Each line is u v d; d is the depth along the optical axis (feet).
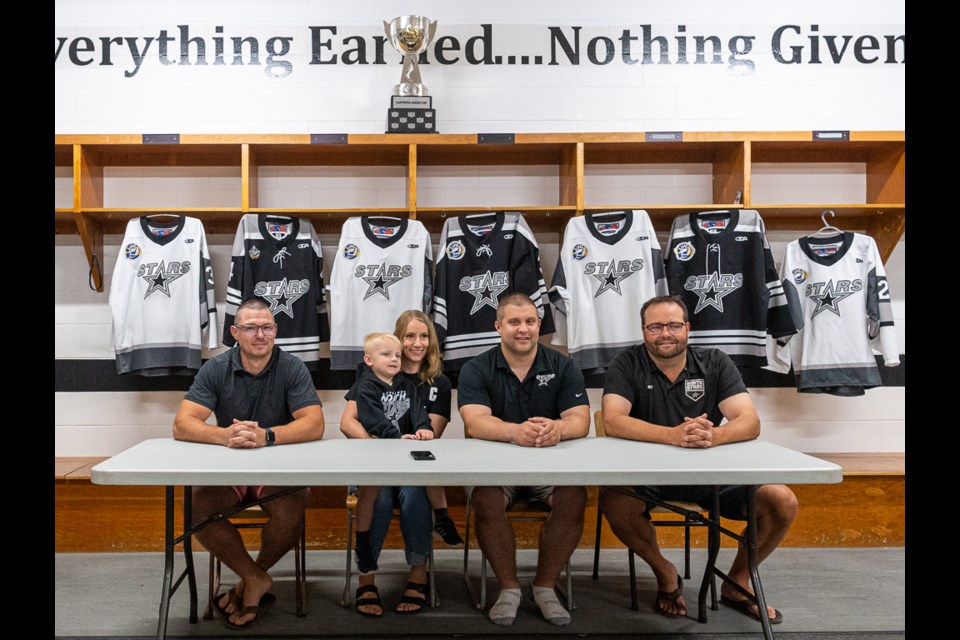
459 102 13.73
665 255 13.01
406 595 9.20
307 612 9.12
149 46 13.56
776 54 13.88
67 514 11.60
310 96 13.69
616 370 9.27
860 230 13.89
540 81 13.78
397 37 12.70
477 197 13.85
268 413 9.09
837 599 9.57
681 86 13.83
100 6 13.51
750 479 6.88
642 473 6.88
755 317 12.40
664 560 9.08
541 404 9.27
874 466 12.36
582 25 13.79
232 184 13.70
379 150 13.17
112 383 13.47
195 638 8.33
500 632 8.50
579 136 12.66
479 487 8.84
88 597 9.63
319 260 12.85
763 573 10.61
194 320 12.42
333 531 11.98
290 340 12.48
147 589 9.93
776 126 13.87
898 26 13.83
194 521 8.48
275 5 13.66
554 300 12.69
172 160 13.58
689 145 13.29
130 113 13.55
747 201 12.66
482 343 12.50
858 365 12.60
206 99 13.61
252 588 8.65
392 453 7.78
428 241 12.69
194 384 8.96
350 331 12.51
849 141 12.91
